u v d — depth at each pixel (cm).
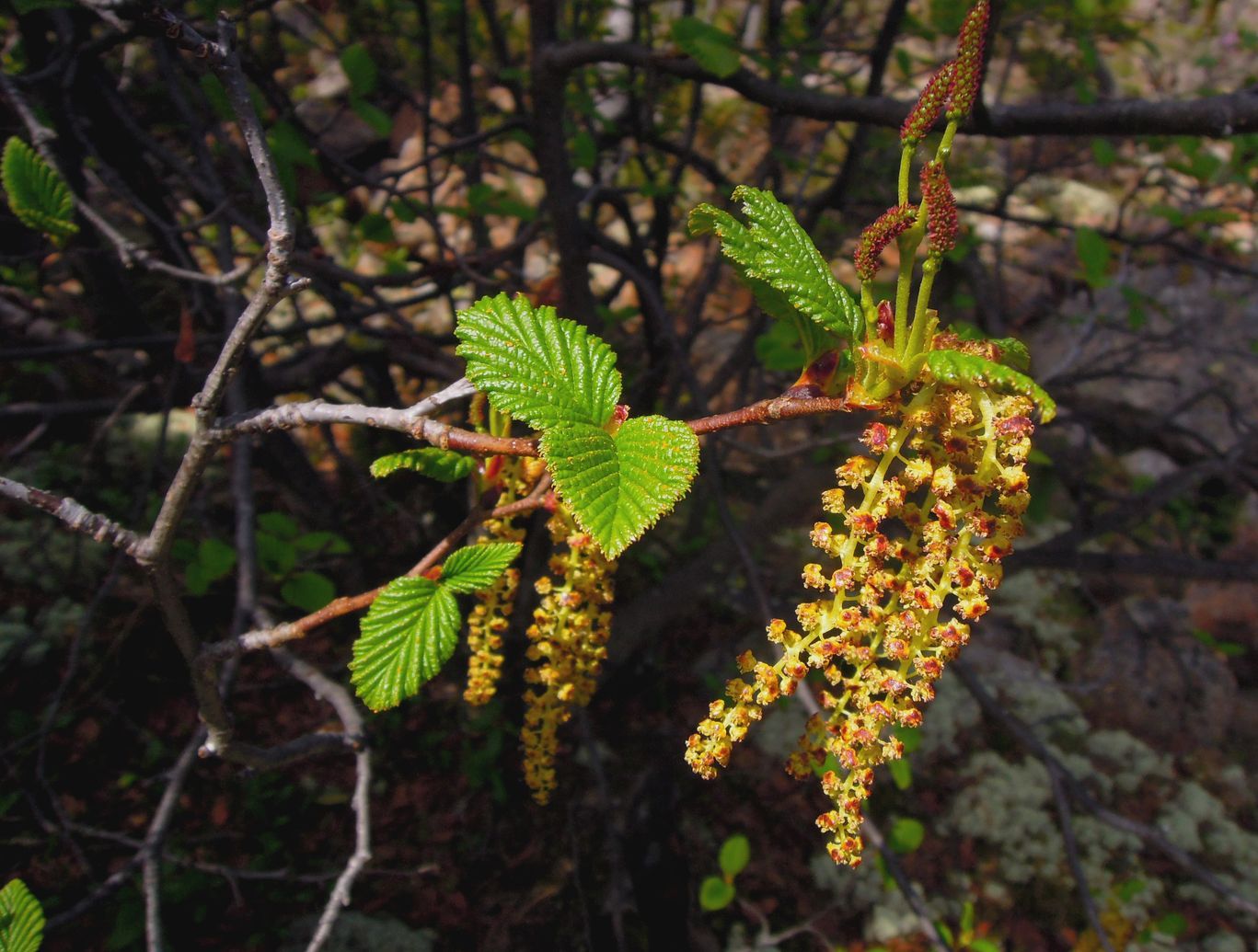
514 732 442
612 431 107
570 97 356
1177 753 613
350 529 534
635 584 562
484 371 106
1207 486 668
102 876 399
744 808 506
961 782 544
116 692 471
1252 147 322
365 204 512
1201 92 458
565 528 141
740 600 506
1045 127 222
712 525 624
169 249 387
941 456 111
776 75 386
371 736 465
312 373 456
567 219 324
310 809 456
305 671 226
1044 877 505
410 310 666
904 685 108
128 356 567
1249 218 389
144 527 519
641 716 519
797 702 544
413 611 127
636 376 466
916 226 102
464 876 438
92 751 448
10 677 465
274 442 459
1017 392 108
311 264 292
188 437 588
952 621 108
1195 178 334
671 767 461
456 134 464
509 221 697
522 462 148
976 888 495
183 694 485
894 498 108
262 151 108
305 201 316
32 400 560
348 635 515
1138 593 708
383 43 504
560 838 453
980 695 376
